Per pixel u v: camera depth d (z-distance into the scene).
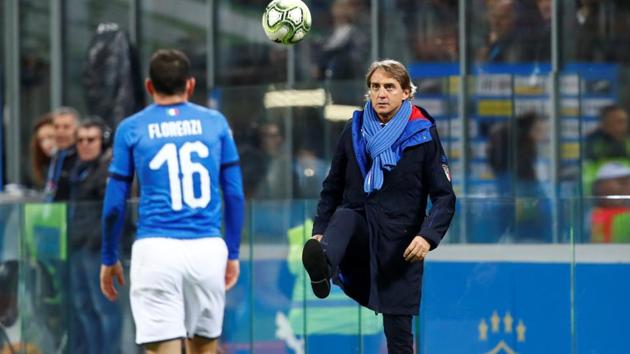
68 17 46.69
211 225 24.03
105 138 38.88
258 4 42.75
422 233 21.69
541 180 35.62
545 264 28.09
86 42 46.41
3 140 47.66
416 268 22.47
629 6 36.47
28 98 47.41
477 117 36.19
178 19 44.56
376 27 40.50
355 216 22.41
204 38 44.00
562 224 27.97
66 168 39.38
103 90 44.53
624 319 27.67
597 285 27.81
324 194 23.02
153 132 23.91
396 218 22.25
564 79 35.47
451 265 28.53
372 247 22.30
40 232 32.16
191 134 24.00
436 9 39.47
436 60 39.50
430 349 28.61
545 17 37.72
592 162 35.19
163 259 23.59
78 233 31.80
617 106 35.34
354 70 40.94
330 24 41.31
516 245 28.22
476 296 28.44
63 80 46.69
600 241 27.75
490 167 36.00
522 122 35.75
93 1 46.22
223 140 24.38
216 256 23.95
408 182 22.19
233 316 30.55
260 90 38.44
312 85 37.31
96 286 31.69
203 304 24.05
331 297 29.73
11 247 32.41
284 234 30.08
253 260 30.33
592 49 37.00
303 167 37.47
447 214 21.89
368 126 22.36
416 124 22.17
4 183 47.38
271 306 30.25
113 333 31.55
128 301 31.38
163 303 23.73
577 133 35.34
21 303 32.31
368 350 29.45
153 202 23.81
